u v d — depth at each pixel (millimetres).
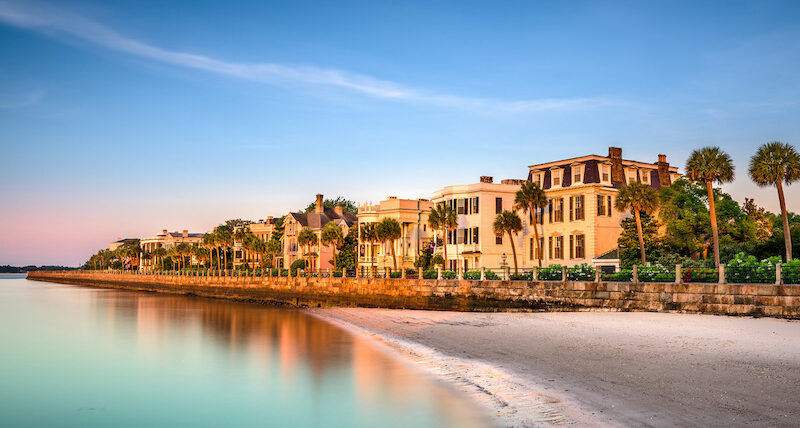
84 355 34250
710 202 45312
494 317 42031
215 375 27406
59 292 124062
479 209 71812
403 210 88125
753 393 17844
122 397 23688
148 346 37250
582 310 41188
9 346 38250
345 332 41719
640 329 30766
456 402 19656
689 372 20906
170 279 121188
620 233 64062
